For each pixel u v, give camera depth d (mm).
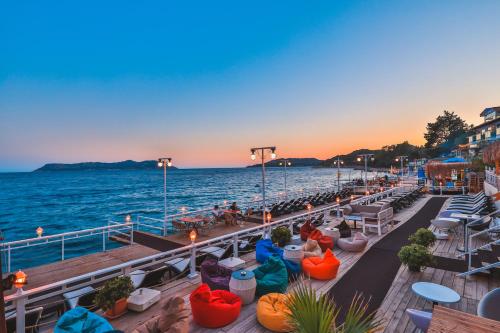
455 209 12242
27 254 15000
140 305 4828
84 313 4008
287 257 6523
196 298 4430
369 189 27734
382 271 6652
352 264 7188
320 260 6531
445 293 4461
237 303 4535
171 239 11102
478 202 13273
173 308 3939
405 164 83625
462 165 22000
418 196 20531
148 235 11812
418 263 6312
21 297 4160
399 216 13836
